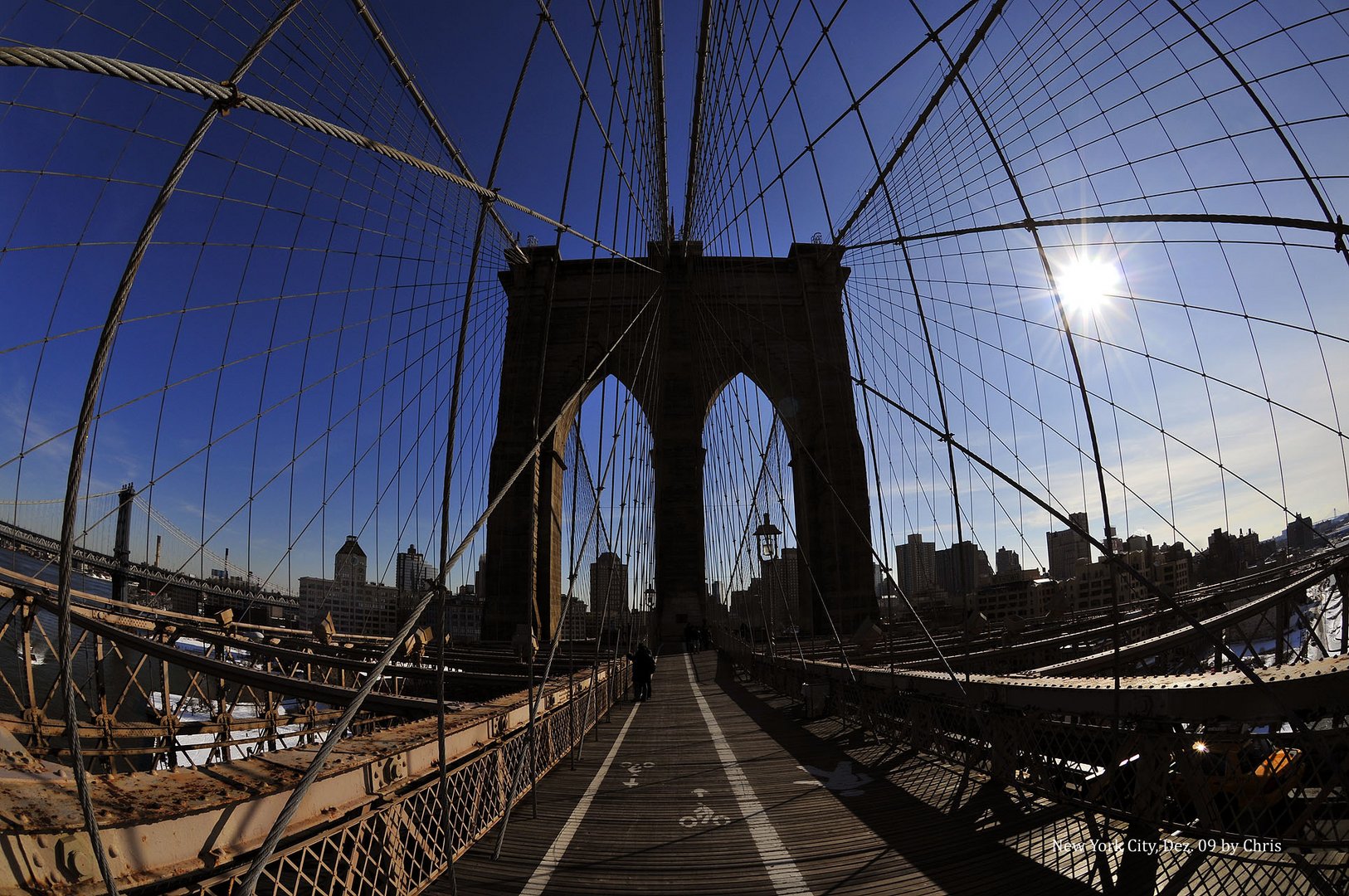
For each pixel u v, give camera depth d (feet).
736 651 100.53
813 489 164.25
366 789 13.88
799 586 160.56
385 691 66.28
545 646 85.87
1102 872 15.64
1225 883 13.94
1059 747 20.47
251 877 8.43
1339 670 13.67
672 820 22.84
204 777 10.85
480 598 164.66
